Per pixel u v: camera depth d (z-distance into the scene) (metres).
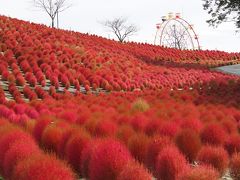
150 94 16.16
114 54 29.42
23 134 5.29
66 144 5.42
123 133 5.97
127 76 23.20
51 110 9.70
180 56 40.44
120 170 4.28
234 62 41.34
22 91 16.36
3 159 4.98
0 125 6.30
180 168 4.45
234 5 31.56
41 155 4.32
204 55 43.00
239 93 17.42
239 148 6.02
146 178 3.97
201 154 5.27
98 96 14.91
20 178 4.05
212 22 33.00
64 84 18.92
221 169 5.06
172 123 6.82
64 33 32.06
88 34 37.44
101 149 4.46
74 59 23.73
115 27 69.12
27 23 31.67
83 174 5.01
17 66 19.89
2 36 25.34
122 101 12.53
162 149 4.89
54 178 3.88
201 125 7.39
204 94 16.64
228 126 7.62
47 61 21.53
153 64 31.12
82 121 7.54
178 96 14.80
